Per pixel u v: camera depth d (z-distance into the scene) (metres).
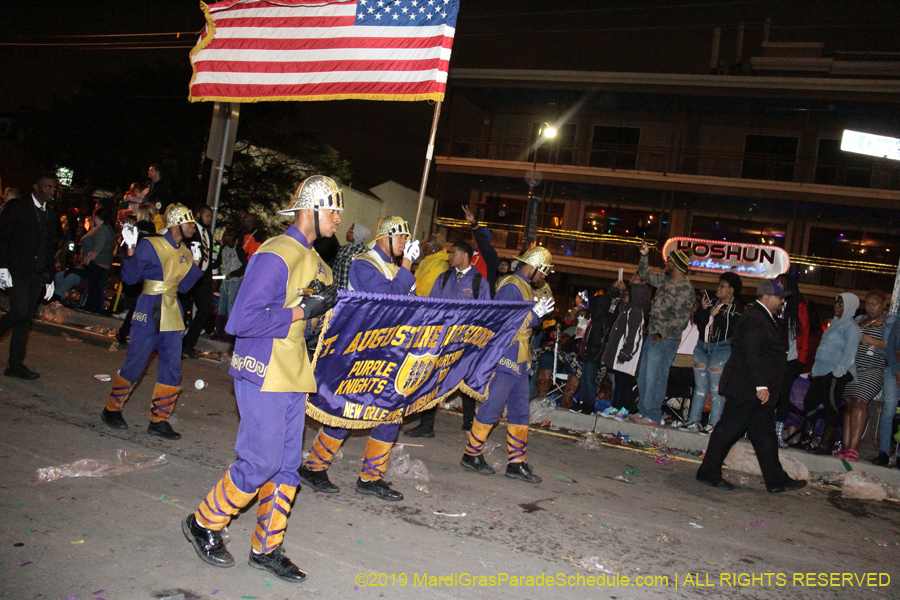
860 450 8.36
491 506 5.07
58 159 30.17
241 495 3.38
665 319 8.52
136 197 8.92
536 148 26.78
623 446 8.02
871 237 24.75
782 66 25.02
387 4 7.04
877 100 22.62
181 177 29.39
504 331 5.69
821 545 5.13
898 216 24.30
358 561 3.76
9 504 3.88
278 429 3.40
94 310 12.35
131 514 3.97
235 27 7.94
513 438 5.99
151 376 8.16
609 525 4.99
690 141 26.47
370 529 4.28
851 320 7.66
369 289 5.00
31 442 5.08
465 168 27.98
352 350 4.21
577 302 10.32
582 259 26.95
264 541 3.46
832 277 24.64
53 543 3.47
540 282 6.66
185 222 5.57
